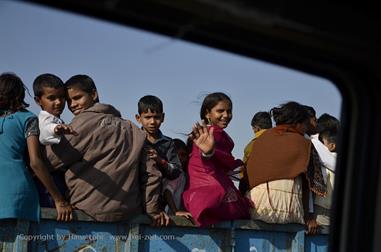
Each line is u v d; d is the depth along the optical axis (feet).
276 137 16.07
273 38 4.11
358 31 4.10
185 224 14.38
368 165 4.94
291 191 15.76
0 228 12.69
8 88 13.24
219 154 15.23
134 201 13.79
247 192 16.08
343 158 5.13
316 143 17.07
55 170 13.60
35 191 13.16
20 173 12.97
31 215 12.93
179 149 15.94
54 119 13.67
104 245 13.44
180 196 15.34
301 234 15.85
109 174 13.51
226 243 14.87
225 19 3.78
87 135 13.52
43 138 13.34
